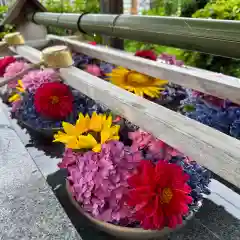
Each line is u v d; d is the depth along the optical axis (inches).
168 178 20.2
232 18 48.1
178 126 20.8
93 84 30.4
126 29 34.9
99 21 40.5
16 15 65.4
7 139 31.7
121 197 21.0
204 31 24.7
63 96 34.2
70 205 23.9
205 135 19.3
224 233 21.3
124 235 20.6
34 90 36.9
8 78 41.1
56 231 19.5
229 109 31.7
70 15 50.0
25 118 36.9
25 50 52.1
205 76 29.8
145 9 73.2
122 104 25.8
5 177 24.8
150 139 23.7
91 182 21.2
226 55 24.4
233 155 16.9
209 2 54.4
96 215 21.3
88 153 22.2
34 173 25.5
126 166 21.4
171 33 28.2
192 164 23.0
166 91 38.3
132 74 37.1
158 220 19.2
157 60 43.1
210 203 24.6
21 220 20.4
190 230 21.6
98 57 46.2
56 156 31.4
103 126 24.0
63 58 38.1
